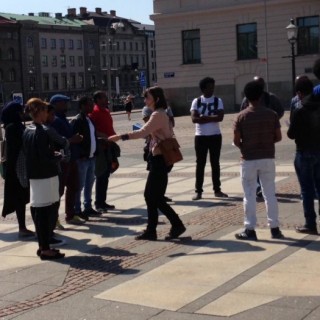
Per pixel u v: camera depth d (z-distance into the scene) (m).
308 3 35.38
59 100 7.59
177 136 21.77
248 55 37.69
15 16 85.06
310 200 6.60
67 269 5.90
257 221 7.42
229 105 38.41
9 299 5.11
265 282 5.11
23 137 6.32
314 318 4.29
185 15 38.94
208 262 5.80
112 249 6.56
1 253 6.70
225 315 4.43
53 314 4.67
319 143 6.47
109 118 8.54
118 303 4.83
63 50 86.31
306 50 35.81
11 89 78.38
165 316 4.48
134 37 98.31
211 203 8.77
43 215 6.29
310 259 5.71
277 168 12.00
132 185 10.96
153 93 6.65
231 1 37.50
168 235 6.80
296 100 6.97
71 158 7.76
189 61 39.56
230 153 15.22
